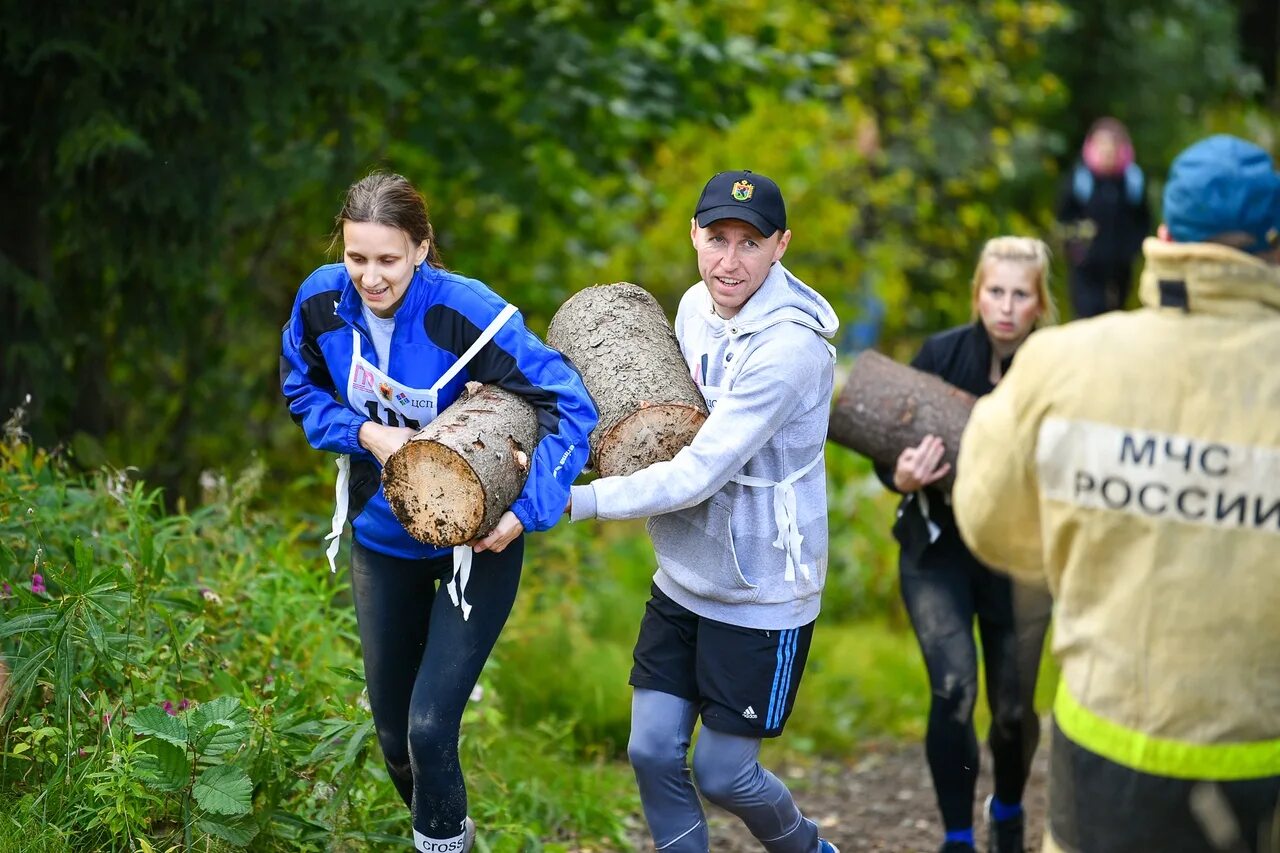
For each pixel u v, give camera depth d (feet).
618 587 46.60
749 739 22.85
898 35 66.08
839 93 65.00
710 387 23.18
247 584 28.99
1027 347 15.96
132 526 27.68
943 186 76.28
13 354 36.29
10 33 34.19
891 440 27.40
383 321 21.50
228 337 50.70
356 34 37.68
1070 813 15.57
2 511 26.50
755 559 22.47
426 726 21.56
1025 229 83.25
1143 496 14.88
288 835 23.53
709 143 65.05
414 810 22.31
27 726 23.11
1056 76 88.53
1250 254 15.02
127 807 21.43
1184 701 14.74
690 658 23.27
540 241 54.34
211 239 38.09
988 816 29.09
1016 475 15.84
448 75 47.29
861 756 40.14
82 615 22.88
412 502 20.77
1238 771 14.69
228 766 22.04
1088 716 15.30
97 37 34.99
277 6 35.78
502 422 21.11
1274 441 14.49
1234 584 14.57
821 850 24.32
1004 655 27.78
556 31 46.21
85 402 41.70
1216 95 101.09
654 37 49.52
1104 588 15.29
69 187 36.73
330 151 41.34
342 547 35.45
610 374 23.22
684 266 65.87
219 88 36.60
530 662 38.27
